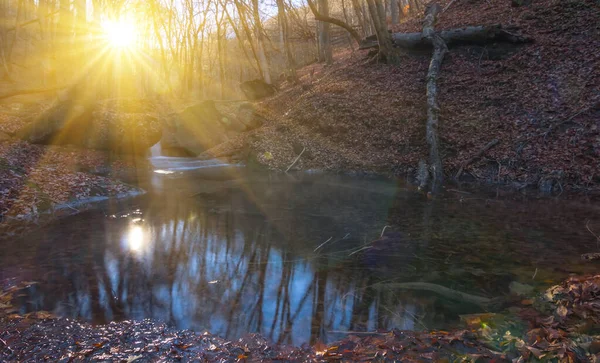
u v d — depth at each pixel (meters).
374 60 18.44
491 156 11.11
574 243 5.46
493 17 17.14
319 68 26.03
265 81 24.38
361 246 5.50
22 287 4.05
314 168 13.53
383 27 17.39
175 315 3.50
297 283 4.24
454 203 8.27
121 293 3.93
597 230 6.07
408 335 3.15
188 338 3.12
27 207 7.18
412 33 17.30
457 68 15.12
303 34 29.62
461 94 13.80
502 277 4.33
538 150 10.58
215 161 15.48
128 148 13.85
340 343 3.06
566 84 11.96
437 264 4.77
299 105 16.84
